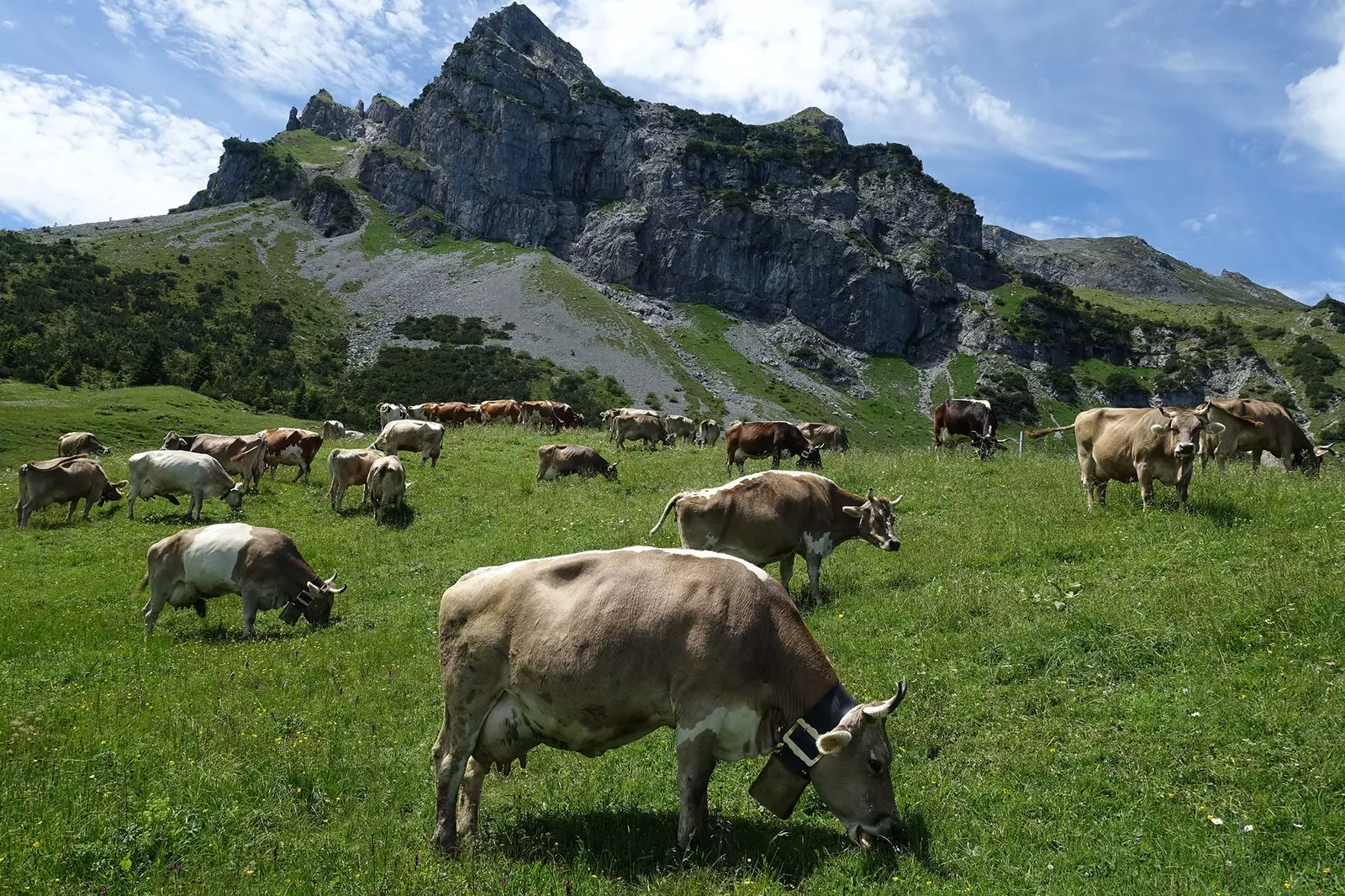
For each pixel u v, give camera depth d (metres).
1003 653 9.58
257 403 115.19
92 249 181.88
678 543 16.73
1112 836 6.17
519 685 6.21
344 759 7.84
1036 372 187.62
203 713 9.09
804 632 6.26
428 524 20.53
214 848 5.91
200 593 13.83
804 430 37.66
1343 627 8.73
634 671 5.93
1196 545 12.39
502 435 34.34
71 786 6.66
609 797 7.14
